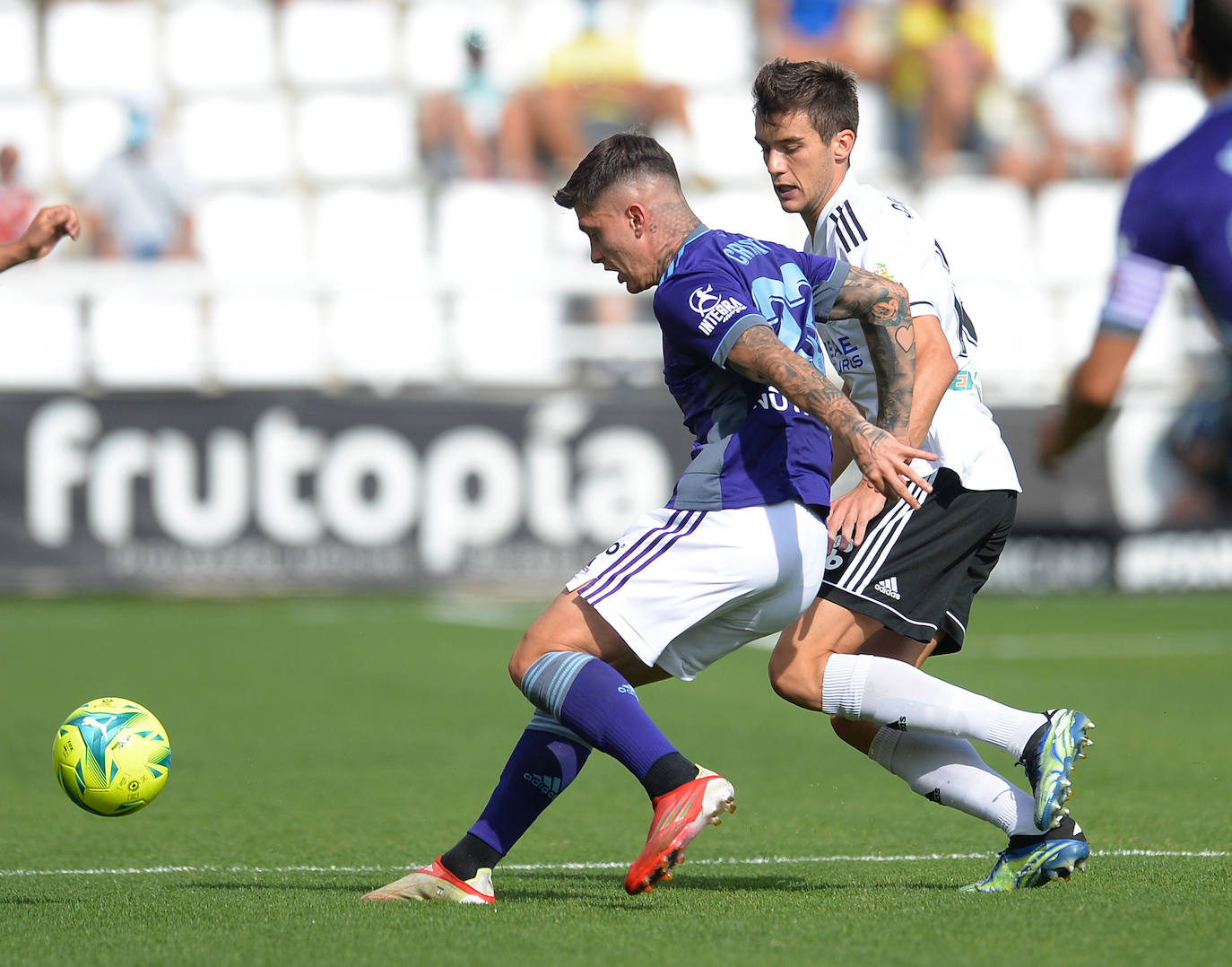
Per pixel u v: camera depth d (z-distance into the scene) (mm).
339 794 21266
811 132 15250
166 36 61844
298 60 62344
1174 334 54188
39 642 39375
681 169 60094
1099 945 11180
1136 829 17906
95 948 11383
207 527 46719
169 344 52750
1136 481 49844
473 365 53906
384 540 47594
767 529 12703
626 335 54250
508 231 57250
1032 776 13539
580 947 11234
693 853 16844
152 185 55406
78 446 46125
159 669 34812
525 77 62625
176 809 20094
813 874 15359
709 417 12969
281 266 56375
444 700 30734
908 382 13344
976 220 58219
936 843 17500
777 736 26859
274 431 47062
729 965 10602
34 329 51938
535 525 48219
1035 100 61625
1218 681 33188
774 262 12953
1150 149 62312
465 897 13383
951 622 15242
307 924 12234
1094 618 45375
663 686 33562
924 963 10617
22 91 61219
